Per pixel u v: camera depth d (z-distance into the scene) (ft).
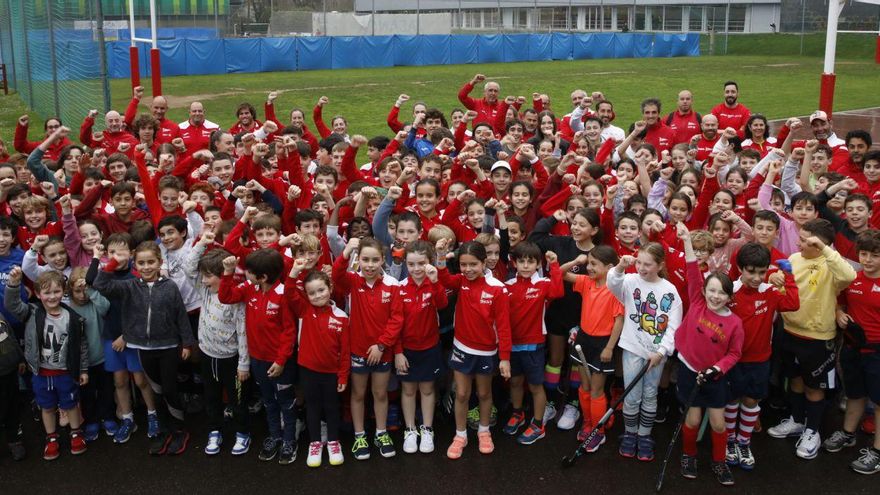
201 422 21.20
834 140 31.81
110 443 20.07
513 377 20.17
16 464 19.06
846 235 21.59
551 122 34.68
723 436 17.93
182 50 118.73
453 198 23.62
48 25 65.77
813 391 19.04
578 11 183.01
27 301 20.71
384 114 76.13
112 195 24.12
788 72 119.75
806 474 18.37
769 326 18.35
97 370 20.26
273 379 19.06
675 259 20.85
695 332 18.17
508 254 21.44
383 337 18.89
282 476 18.49
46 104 71.00
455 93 92.53
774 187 23.90
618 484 18.01
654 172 30.04
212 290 19.45
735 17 185.68
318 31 156.35
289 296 18.51
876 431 18.52
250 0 163.02
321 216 21.90
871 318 18.43
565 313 20.81
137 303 19.42
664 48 161.48
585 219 20.86
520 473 18.53
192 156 28.07
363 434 19.47
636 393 18.89
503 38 146.00
